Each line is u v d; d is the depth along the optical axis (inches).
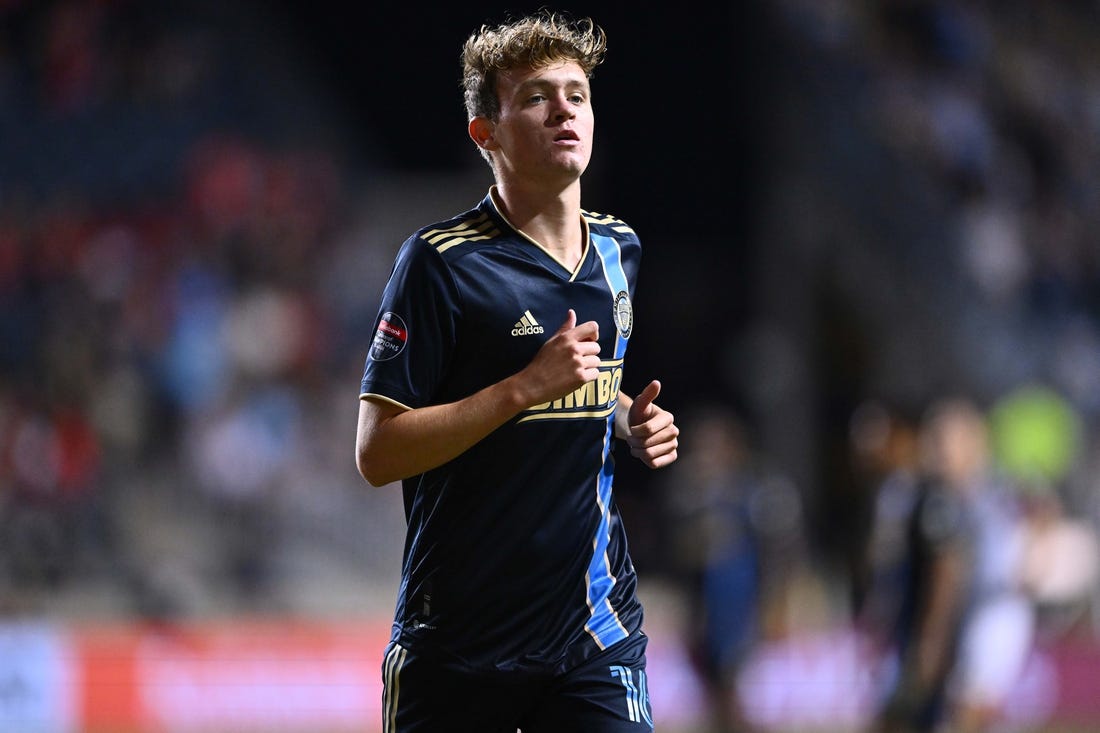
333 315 1996.8
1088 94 2452.0
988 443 1723.7
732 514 1162.6
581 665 442.6
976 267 2050.9
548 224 442.9
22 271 1881.2
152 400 1791.3
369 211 2228.1
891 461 905.5
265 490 1770.4
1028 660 1395.2
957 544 828.0
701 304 2373.3
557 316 435.5
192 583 1667.1
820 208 2166.6
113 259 1895.9
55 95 2129.7
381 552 1804.9
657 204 2379.4
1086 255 2176.4
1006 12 2527.1
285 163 2148.1
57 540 1631.4
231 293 1918.1
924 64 2351.1
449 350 430.0
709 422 1191.6
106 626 1425.9
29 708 1364.4
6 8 2183.8
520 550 431.2
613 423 453.7
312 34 2397.9
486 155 453.1
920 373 2017.7
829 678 1407.5
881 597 888.3
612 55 2363.4
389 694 445.4
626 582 460.1
